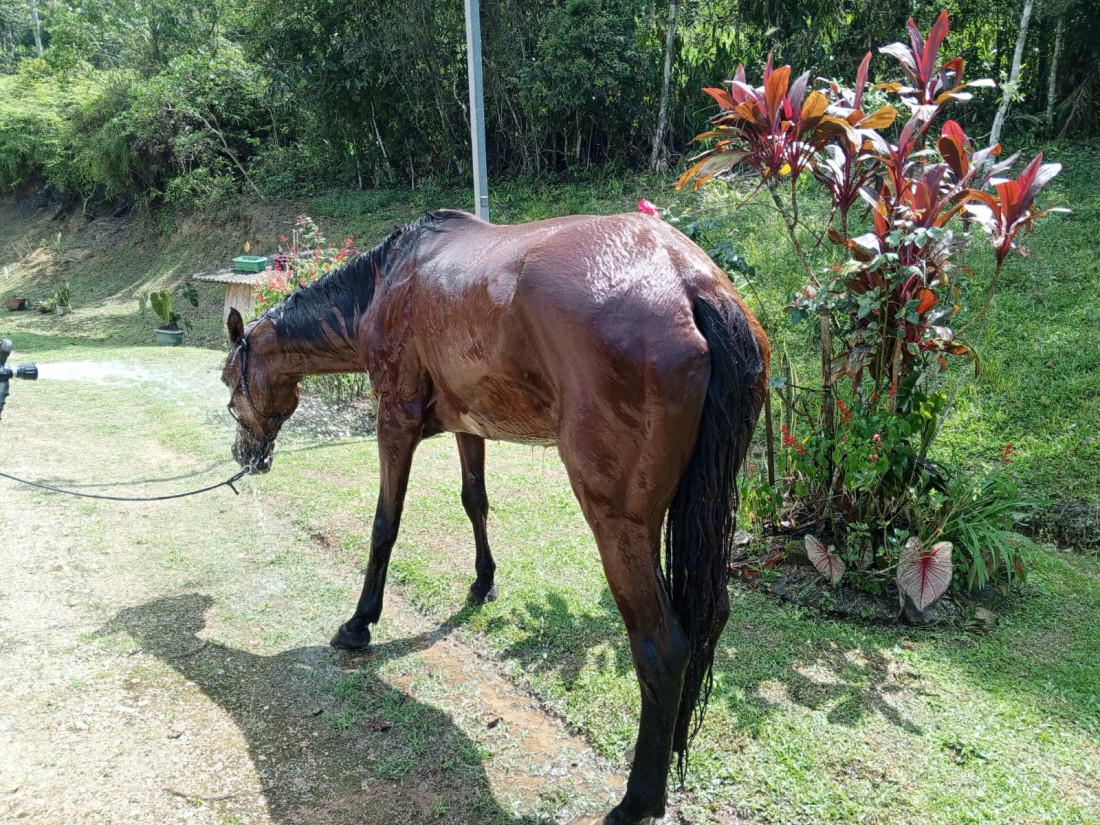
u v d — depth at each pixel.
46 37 37.97
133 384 8.66
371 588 3.32
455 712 2.92
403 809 2.45
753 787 2.45
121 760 2.64
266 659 3.28
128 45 21.05
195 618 3.60
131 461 5.88
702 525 2.13
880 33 11.12
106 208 23.42
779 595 3.65
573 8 12.31
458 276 2.63
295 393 3.89
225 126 19.97
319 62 15.29
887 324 3.57
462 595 3.74
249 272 12.12
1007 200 3.26
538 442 2.71
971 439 5.22
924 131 3.58
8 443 6.19
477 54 6.36
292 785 2.55
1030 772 2.49
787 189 9.69
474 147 6.55
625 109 13.33
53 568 4.06
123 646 3.34
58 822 2.37
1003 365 6.01
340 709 2.95
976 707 2.82
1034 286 7.00
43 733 2.77
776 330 6.77
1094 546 4.32
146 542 4.42
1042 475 4.78
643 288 2.10
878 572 3.54
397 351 3.01
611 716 2.82
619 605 2.23
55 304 17.31
